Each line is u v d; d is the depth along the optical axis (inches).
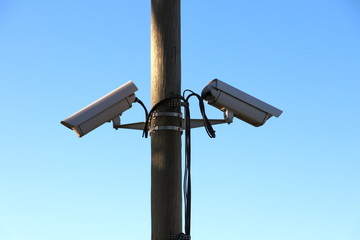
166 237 197.8
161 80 207.8
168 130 204.4
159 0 212.4
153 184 202.5
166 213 199.2
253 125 223.0
